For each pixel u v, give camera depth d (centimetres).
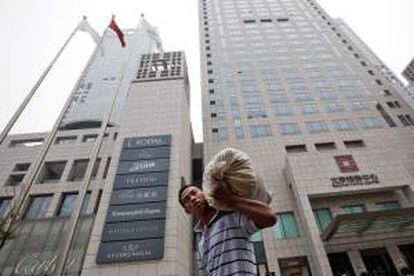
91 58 1372
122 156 2106
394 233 2184
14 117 966
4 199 2695
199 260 175
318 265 1964
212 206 175
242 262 145
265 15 5106
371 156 2569
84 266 1570
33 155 3089
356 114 3312
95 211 2433
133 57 4572
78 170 2958
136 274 1534
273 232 2338
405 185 2355
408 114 3344
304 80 3775
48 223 2083
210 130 3186
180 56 3206
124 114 2450
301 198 2298
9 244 1925
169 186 1911
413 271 1980
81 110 3744
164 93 2642
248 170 155
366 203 2398
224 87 3716
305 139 3039
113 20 1483
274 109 3394
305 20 4966
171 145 2172
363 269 2000
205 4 5516
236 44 4456
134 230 1692
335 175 2438
